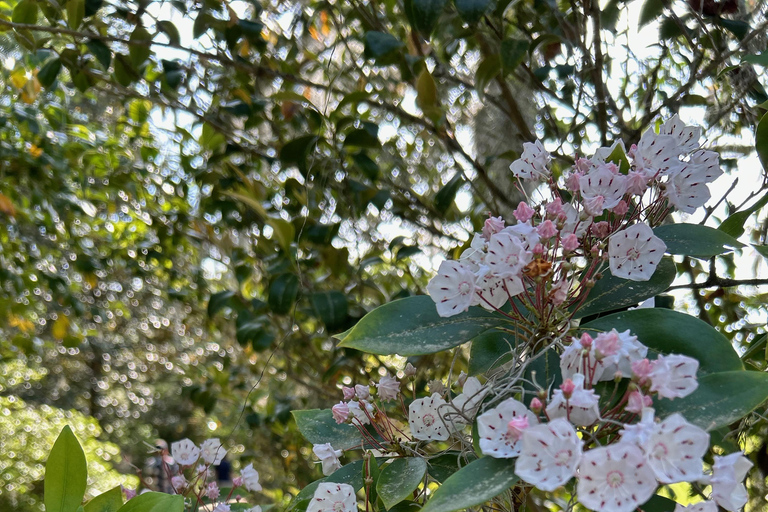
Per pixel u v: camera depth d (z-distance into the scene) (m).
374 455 0.43
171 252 1.23
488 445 0.30
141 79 0.87
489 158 0.71
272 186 1.02
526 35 0.71
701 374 0.32
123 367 2.76
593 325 0.36
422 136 0.95
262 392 1.22
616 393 0.33
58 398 3.24
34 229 1.50
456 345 0.36
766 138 0.42
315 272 0.94
